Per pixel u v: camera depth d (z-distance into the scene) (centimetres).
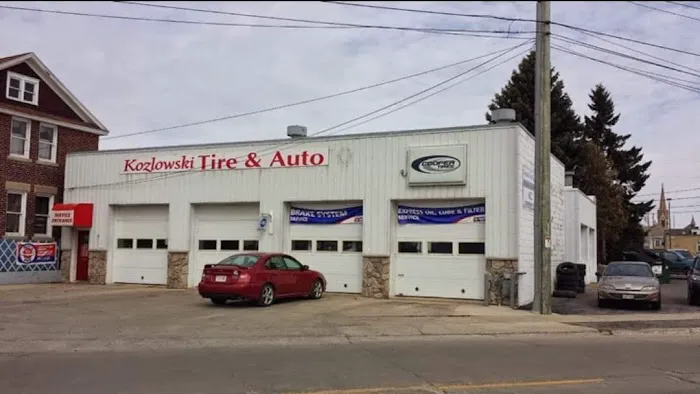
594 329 1369
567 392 757
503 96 4891
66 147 2825
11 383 797
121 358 999
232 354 1043
